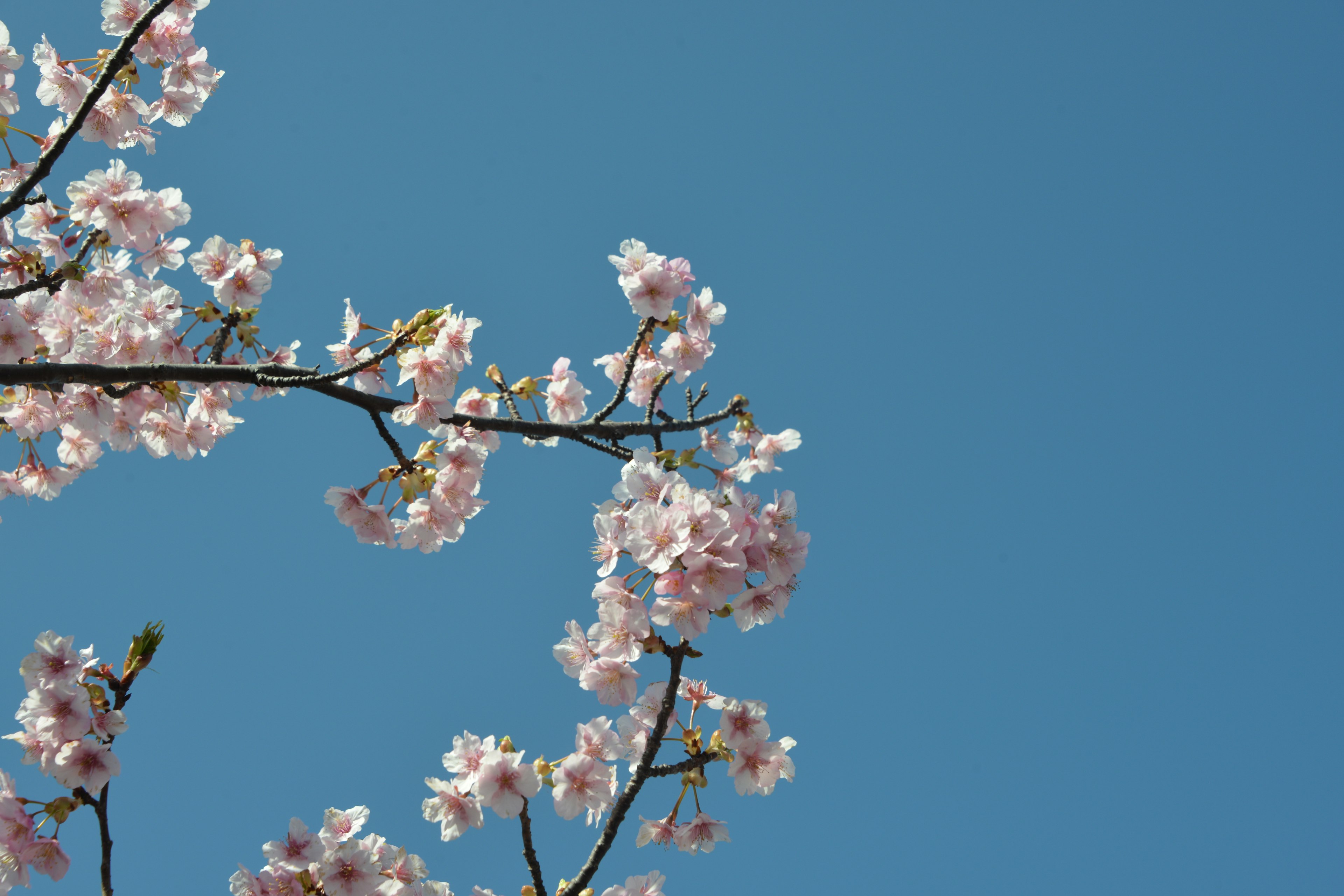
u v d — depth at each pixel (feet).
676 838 13.94
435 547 14.80
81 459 19.11
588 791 13.14
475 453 14.85
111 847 13.05
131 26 16.34
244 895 13.97
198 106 17.35
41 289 16.01
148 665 13.80
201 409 17.58
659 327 15.53
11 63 14.83
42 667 13.25
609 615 12.48
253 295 16.03
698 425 15.71
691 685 14.05
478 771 13.39
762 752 13.66
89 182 15.33
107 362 15.97
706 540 11.73
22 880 12.72
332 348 17.84
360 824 14.90
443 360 13.87
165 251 16.58
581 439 14.71
